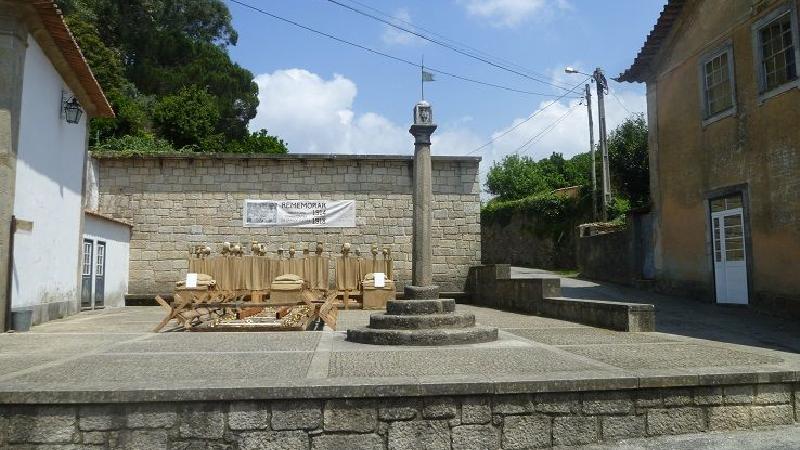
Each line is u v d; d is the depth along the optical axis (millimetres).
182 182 17047
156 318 12391
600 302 10484
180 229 16906
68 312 12680
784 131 12320
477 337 8062
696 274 15117
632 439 5438
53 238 11812
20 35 10172
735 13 13773
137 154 16891
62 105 12219
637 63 17109
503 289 14945
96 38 31344
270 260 15469
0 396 4879
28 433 4898
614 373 5660
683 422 5562
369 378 5465
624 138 27031
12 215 9930
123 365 6305
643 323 9617
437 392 5191
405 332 7895
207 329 10078
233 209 17031
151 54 40438
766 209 12758
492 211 33594
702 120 14859
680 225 15812
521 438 5289
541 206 29734
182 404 5000
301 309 11109
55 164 11891
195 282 11562
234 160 17156
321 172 17328
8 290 9812
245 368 6102
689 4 15219
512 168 42406
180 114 32250
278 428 5043
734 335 9594
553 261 28859
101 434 4930
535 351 7262
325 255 17062
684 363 6398
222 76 40500
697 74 15117
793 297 11961
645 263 18031
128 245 16703
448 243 17484
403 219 17359
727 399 5676
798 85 11914
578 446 5332
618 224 22500
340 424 5105
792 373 5801
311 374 5738
